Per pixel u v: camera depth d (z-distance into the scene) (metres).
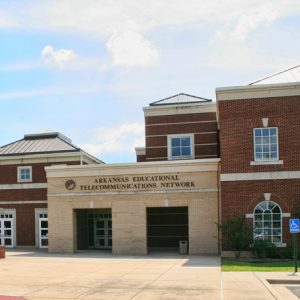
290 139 27.16
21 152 39.62
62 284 17.48
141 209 30.53
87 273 20.61
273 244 26.28
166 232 34.94
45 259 27.41
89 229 37.25
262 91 27.58
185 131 37.03
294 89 27.33
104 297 14.76
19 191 39.09
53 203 32.19
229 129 27.73
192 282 17.55
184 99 38.75
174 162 30.30
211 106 36.97
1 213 39.28
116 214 30.91
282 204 26.86
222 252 27.16
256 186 27.20
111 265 23.80
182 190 30.06
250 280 17.84
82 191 31.66
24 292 15.78
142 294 15.20
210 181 29.78
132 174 30.88
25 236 38.62
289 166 27.03
